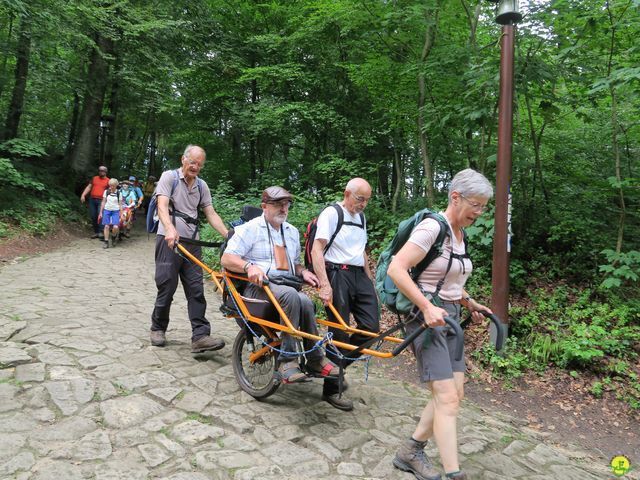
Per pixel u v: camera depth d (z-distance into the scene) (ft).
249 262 10.71
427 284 8.04
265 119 40.78
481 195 7.67
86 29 39.06
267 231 11.16
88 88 43.65
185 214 13.29
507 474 9.54
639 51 17.19
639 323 16.74
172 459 8.25
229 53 47.32
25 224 31.71
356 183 10.83
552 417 12.99
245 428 9.54
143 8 43.62
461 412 12.50
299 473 8.27
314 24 36.83
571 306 17.58
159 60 44.68
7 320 14.44
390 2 24.23
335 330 10.72
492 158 17.83
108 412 9.54
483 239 18.31
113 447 8.43
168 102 46.21
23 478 7.27
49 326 14.29
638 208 21.24
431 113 22.74
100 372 11.31
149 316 17.07
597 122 24.00
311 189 41.50
